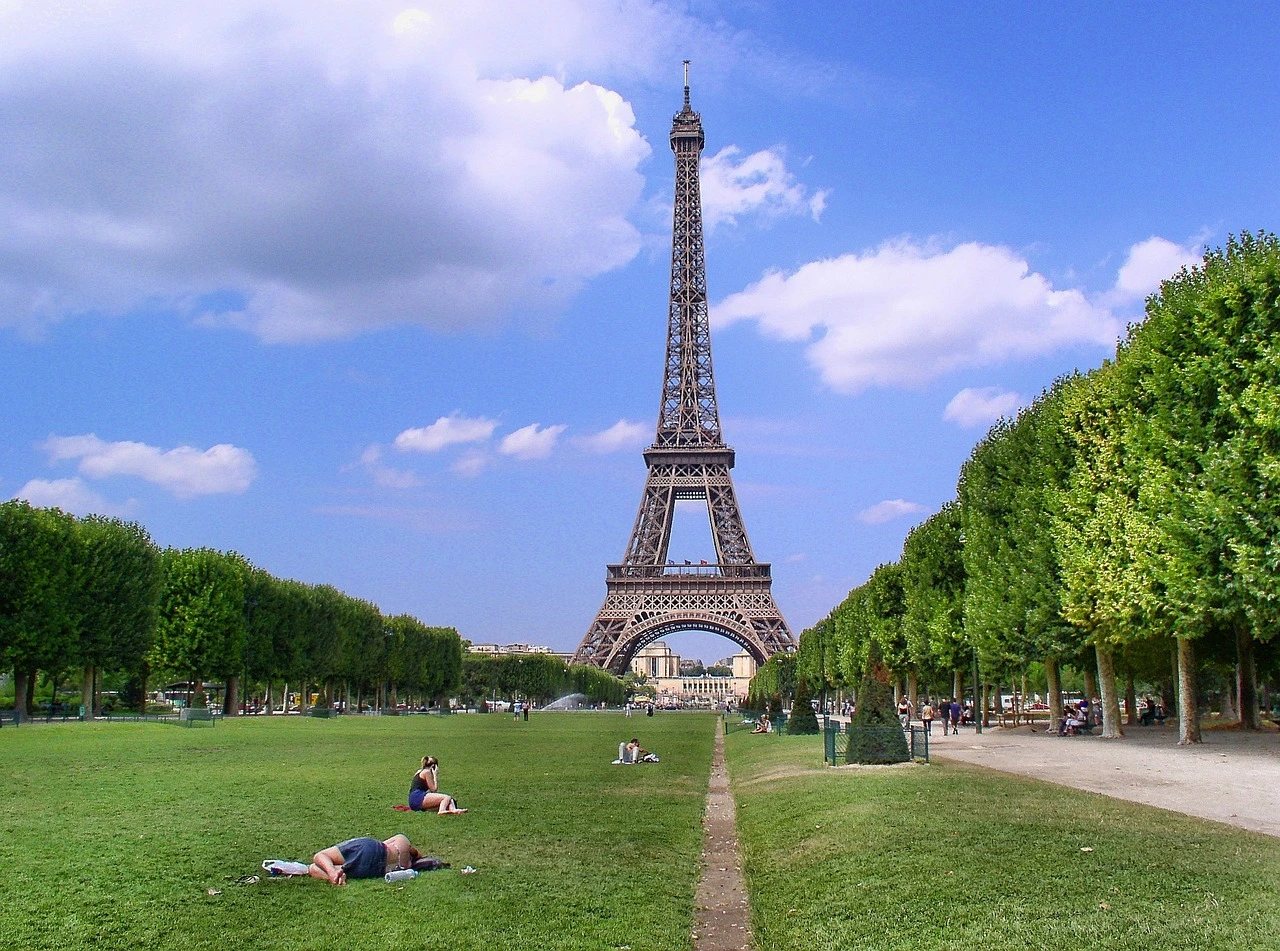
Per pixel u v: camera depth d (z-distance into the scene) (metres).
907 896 31.30
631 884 35.59
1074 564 88.56
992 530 113.44
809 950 28.11
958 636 123.81
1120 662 125.00
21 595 130.12
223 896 31.97
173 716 170.88
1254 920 26.23
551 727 157.25
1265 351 68.19
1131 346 86.75
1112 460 87.19
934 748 88.19
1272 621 69.50
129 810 49.03
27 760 74.94
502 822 47.88
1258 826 40.75
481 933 28.66
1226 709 144.00
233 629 166.25
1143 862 32.84
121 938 27.48
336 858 34.78
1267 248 73.62
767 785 63.75
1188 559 71.94
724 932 31.58
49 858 36.94
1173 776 59.66
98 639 139.75
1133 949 24.88
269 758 81.19
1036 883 31.14
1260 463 65.62
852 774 62.22
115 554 144.00
